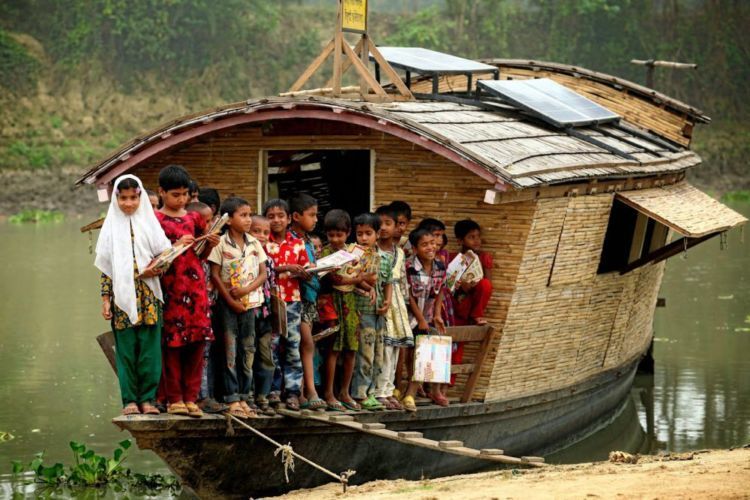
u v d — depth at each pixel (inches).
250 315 350.3
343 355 390.3
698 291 901.2
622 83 630.5
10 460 457.1
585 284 477.7
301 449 366.6
